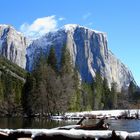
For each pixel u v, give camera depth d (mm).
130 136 11227
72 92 103812
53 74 100938
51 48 114188
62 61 111000
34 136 12234
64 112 97750
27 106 101438
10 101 121375
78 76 118750
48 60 113188
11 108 114938
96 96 149250
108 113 107875
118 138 11344
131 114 93312
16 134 12633
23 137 12594
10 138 12703
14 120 72125
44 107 97625
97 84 152750
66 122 66250
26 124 55875
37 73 100812
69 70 110625
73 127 16438
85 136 11688
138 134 11156
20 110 111875
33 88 100062
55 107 97125
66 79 102375
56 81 99125
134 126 52719
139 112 99250
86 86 141500
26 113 101625
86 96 138500
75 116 88938
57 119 83438
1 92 125062
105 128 17094
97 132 11625
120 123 63500
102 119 17172
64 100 98562
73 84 107875
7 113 113250
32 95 100062
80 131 11797
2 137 12672
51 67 109375
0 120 70750
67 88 100938
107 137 11500
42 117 93875
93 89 150250
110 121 73062
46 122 65500
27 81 103438
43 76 99562
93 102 147125
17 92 125312
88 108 134000
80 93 123812
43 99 97438
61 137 11945
